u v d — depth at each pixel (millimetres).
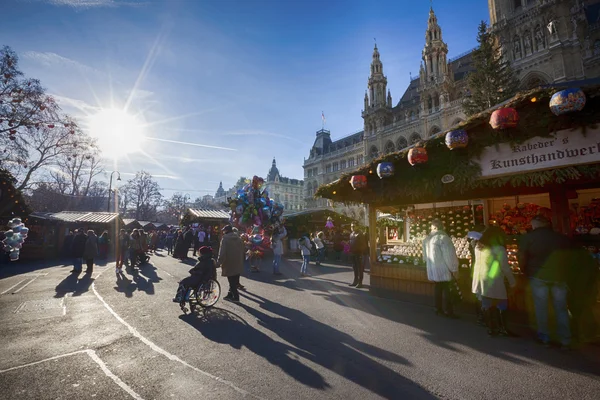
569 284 4531
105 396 3074
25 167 21703
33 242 18859
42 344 4531
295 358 4023
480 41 26609
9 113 18297
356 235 9383
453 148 5949
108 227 24969
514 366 3727
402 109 49156
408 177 7133
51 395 3094
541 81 30719
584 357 3953
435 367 3727
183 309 6297
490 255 4820
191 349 4352
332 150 67000
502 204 8258
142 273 12195
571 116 4738
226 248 7266
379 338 4781
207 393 3129
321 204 66250
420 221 8906
